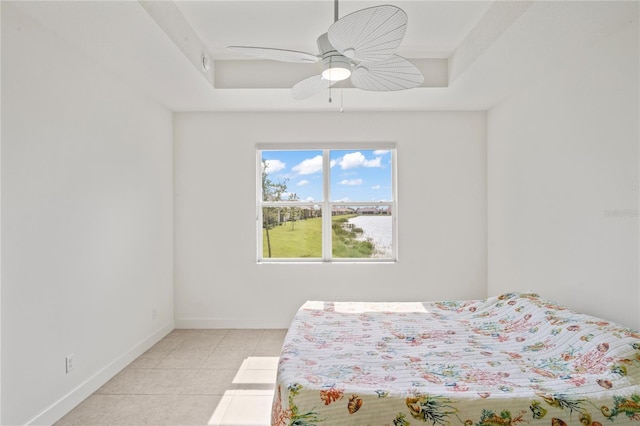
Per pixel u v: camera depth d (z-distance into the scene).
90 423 2.13
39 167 2.06
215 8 2.44
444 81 3.22
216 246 3.94
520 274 3.23
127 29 2.15
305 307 2.82
